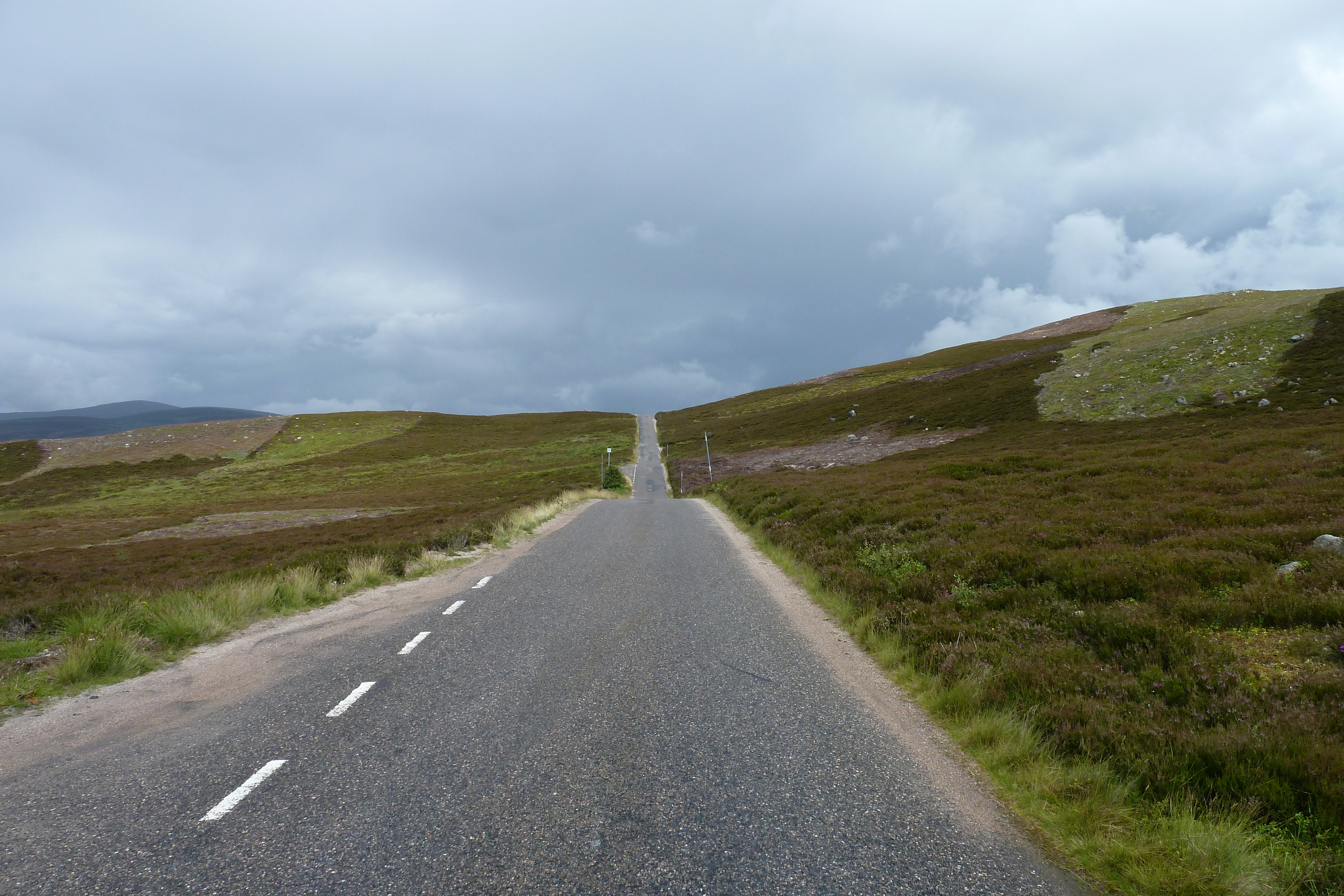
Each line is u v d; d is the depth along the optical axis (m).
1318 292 83.75
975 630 7.54
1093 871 3.50
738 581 12.06
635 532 20.25
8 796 4.21
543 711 5.69
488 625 8.87
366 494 73.06
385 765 4.62
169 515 59.81
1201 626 6.95
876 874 3.42
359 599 11.05
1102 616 7.21
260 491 85.88
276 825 3.82
